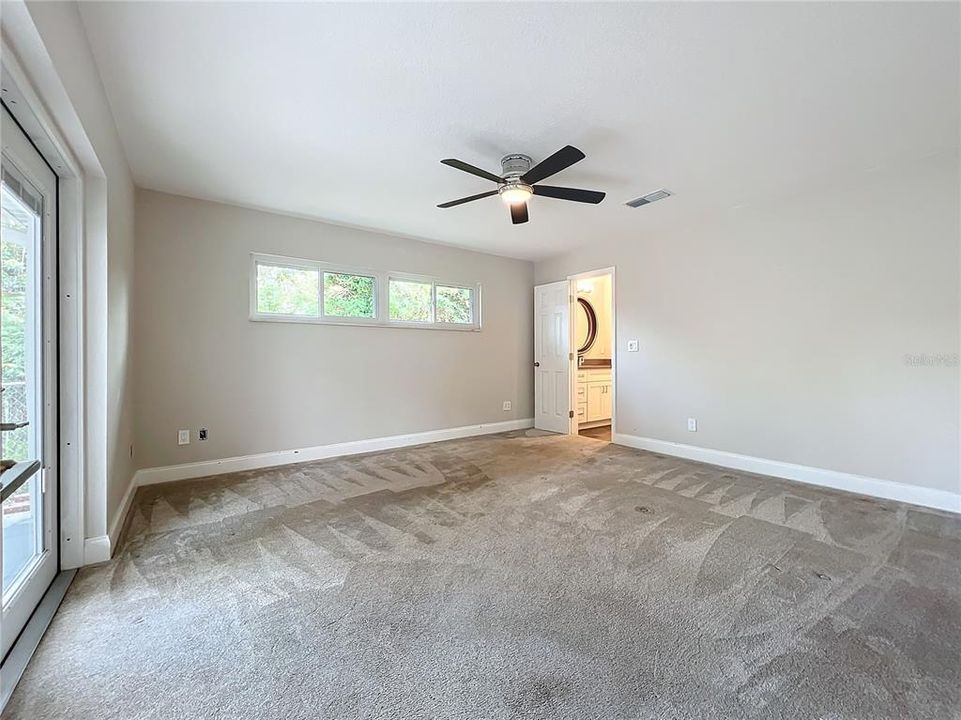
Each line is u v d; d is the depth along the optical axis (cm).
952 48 183
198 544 233
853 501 300
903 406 301
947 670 140
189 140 263
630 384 477
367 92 216
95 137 195
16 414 166
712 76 203
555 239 488
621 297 487
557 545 231
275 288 403
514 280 585
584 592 186
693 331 420
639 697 129
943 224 284
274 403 400
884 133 256
